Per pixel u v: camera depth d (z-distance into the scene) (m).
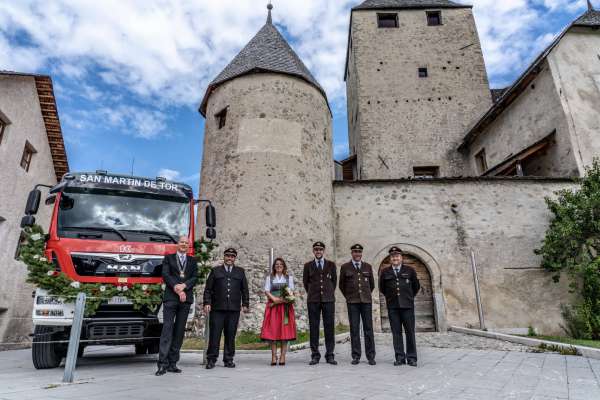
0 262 11.12
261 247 9.88
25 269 12.27
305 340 8.37
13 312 11.63
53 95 12.95
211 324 5.46
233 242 10.00
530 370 4.88
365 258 11.66
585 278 10.69
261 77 11.76
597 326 9.80
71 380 4.16
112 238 5.97
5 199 11.40
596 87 12.95
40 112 13.19
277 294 5.82
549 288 11.27
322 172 11.74
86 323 5.35
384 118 18.17
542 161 13.34
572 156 12.02
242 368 5.27
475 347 7.43
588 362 5.53
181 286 5.03
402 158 17.53
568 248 10.66
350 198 12.32
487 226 11.88
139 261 5.85
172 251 6.18
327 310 5.77
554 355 6.30
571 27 13.23
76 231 5.85
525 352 6.70
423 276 11.66
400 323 5.61
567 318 10.91
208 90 12.77
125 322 5.53
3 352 9.89
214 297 5.57
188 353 7.67
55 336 5.62
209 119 12.47
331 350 5.66
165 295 5.10
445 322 10.97
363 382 4.04
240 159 10.79
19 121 12.02
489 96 18.34
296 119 11.52
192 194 7.14
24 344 11.86
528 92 13.90
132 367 5.71
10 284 11.55
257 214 10.16
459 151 17.61
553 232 10.98
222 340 8.50
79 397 3.27
